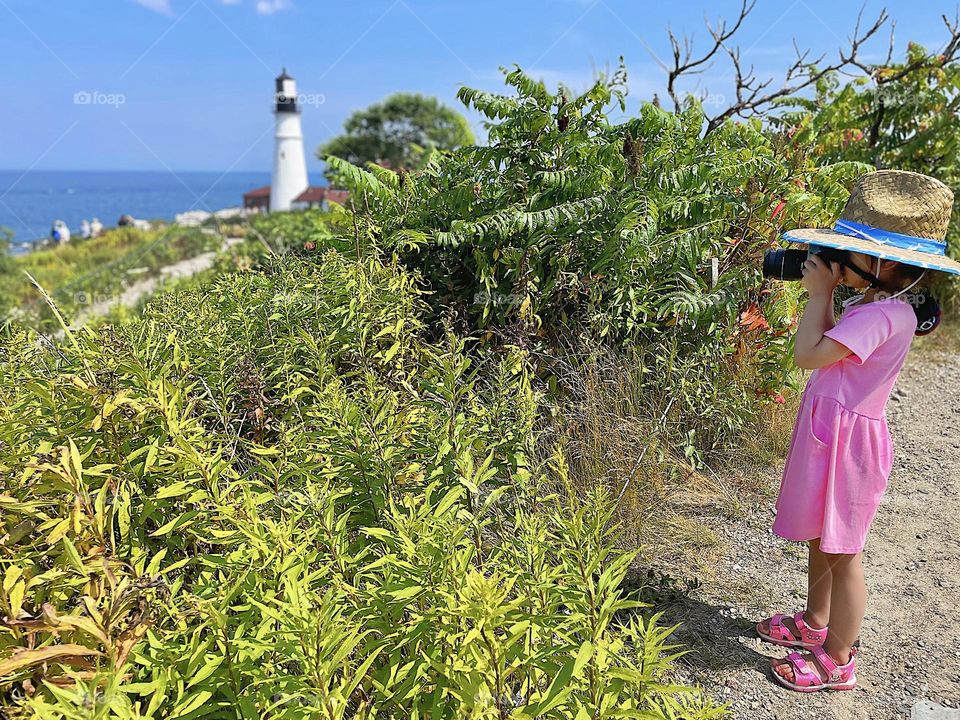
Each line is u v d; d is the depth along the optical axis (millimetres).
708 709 1704
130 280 16422
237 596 1772
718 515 3609
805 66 5992
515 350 3305
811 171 4871
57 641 1574
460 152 4938
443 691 1611
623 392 3703
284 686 1474
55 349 2691
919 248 2365
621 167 4562
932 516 3744
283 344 3188
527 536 1940
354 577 1881
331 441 2299
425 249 4762
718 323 4156
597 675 1605
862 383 2408
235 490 2062
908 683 2592
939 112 6984
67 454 1658
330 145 43656
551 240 4387
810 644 2672
